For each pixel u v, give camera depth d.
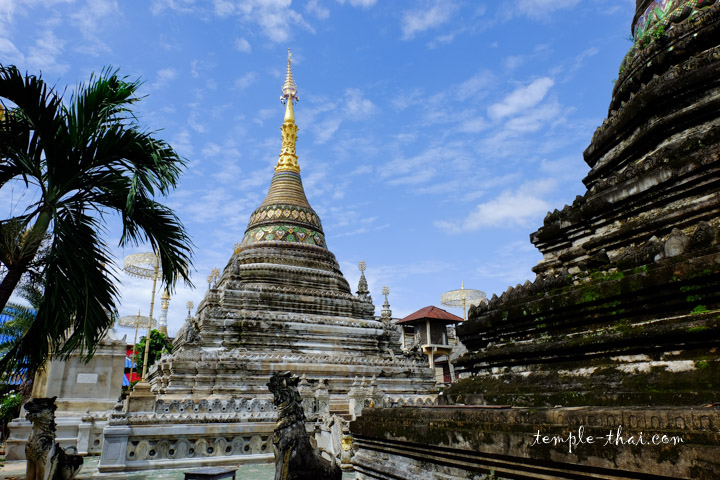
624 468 4.20
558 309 7.04
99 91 11.87
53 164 11.68
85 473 16.94
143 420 18.03
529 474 5.21
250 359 26.27
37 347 11.97
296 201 38.88
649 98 7.73
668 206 6.96
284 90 44.22
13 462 22.33
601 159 9.45
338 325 31.58
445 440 6.45
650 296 5.84
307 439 9.71
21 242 11.62
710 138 6.60
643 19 9.26
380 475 8.15
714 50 7.33
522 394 6.94
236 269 32.03
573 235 8.61
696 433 3.83
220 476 12.14
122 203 12.83
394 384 29.83
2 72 10.67
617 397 5.52
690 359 5.21
